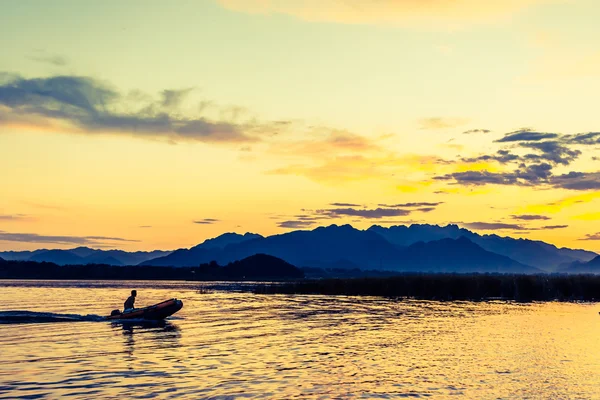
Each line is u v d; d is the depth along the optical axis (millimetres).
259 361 29578
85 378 25109
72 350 32938
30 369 27078
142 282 193750
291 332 42094
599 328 45938
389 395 22719
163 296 92062
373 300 81688
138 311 49750
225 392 22688
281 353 32250
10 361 29219
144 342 36438
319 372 26812
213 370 27062
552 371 27953
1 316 49594
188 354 31672
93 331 42219
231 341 37094
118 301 78250
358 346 35250
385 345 35781
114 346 34594
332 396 22359
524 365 29422
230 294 99625
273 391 22953
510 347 35469
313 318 53156
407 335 40812
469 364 29500
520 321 51375
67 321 48625
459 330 44000
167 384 24016
